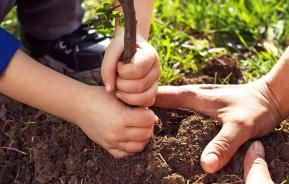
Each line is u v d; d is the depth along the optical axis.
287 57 0.51
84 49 0.64
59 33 0.65
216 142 0.48
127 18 0.43
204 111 0.52
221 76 0.62
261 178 0.46
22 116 0.59
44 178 0.51
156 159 0.48
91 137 0.49
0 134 0.57
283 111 0.52
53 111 0.50
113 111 0.47
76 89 0.49
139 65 0.45
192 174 0.48
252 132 0.49
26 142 0.55
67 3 0.64
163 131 0.52
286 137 0.51
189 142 0.50
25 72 0.48
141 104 0.47
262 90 0.52
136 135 0.48
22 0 0.63
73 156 0.51
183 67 0.64
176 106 0.53
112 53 0.47
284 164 0.49
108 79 0.47
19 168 0.54
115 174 0.49
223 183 0.47
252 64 0.63
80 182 0.50
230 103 0.51
